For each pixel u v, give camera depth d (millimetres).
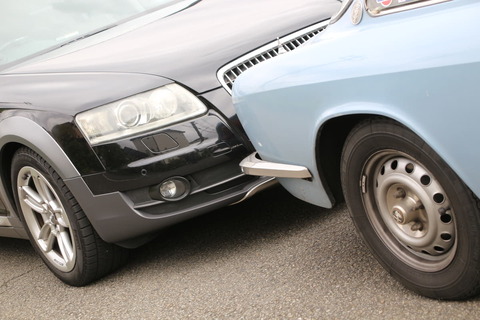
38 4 4840
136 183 3387
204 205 3416
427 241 2408
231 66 3555
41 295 3916
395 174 2434
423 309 2463
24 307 3818
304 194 2951
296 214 3814
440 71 2002
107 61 3750
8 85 3951
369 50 2266
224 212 4211
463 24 1996
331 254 3174
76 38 4516
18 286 4207
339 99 2395
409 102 2133
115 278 3799
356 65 2289
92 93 3494
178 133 3375
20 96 3746
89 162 3422
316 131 2568
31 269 4461
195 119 3400
